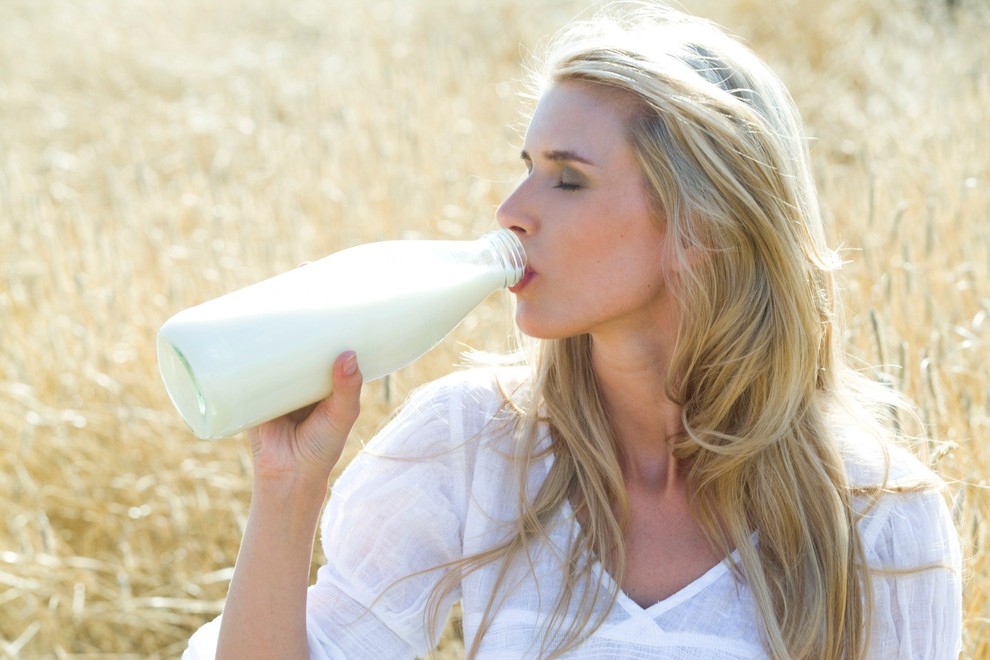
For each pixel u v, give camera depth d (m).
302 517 1.42
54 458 3.64
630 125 1.46
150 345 3.82
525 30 7.99
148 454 3.61
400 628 1.57
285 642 1.42
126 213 4.77
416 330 1.43
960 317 3.03
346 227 4.44
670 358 1.56
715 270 1.51
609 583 1.50
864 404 1.76
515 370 1.71
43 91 7.96
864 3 8.27
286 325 1.33
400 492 1.58
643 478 1.60
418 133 5.22
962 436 2.42
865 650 1.51
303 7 9.56
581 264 1.48
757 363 1.54
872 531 1.55
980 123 4.64
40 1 9.80
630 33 1.52
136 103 7.54
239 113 6.80
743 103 1.50
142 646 3.34
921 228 3.51
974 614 2.10
